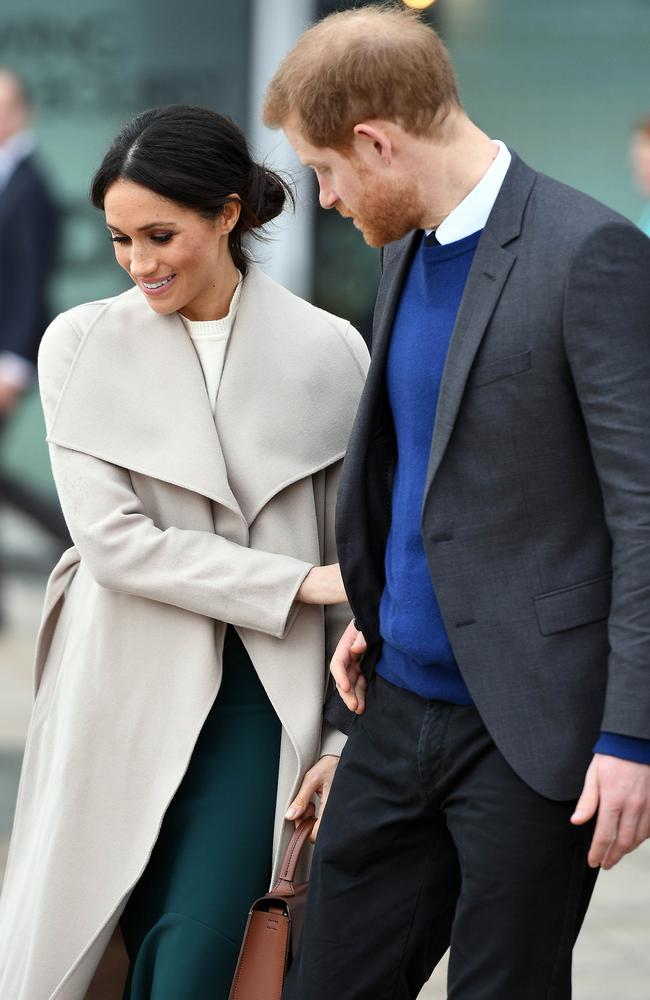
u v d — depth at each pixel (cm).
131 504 1054
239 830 1066
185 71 2867
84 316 1090
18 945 1086
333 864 978
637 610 801
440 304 897
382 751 955
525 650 859
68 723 1070
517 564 862
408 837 962
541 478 849
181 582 1034
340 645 1012
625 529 805
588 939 1608
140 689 1063
